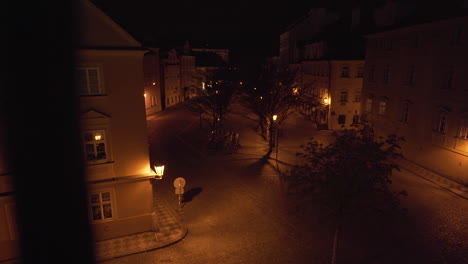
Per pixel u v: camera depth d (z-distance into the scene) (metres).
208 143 30.66
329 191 11.50
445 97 21.03
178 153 27.70
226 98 32.41
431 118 22.47
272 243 13.51
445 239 13.77
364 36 30.36
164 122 43.44
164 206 17.14
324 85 37.94
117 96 12.66
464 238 13.86
